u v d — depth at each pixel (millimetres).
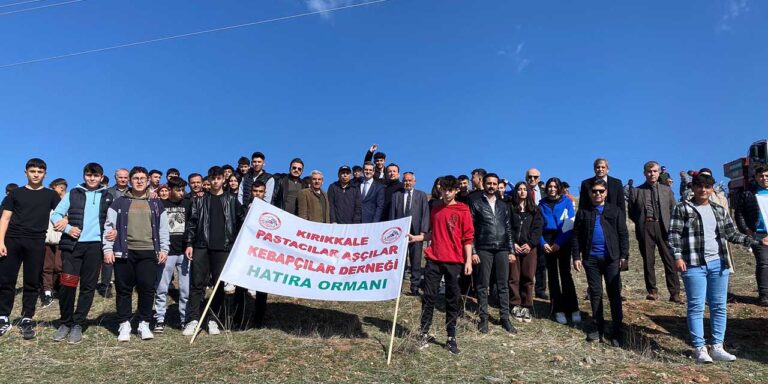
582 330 7211
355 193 8812
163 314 6914
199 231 6848
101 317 7438
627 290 9266
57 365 5539
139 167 6570
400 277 6402
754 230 7848
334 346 6191
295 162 9312
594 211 6895
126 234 6414
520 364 5859
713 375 5449
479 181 8852
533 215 7789
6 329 6359
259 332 6832
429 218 8812
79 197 6461
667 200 8273
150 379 5172
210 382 5102
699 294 6008
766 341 6531
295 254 6887
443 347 6324
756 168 7750
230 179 7422
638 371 5582
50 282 8281
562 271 7660
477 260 7152
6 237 6316
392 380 5250
